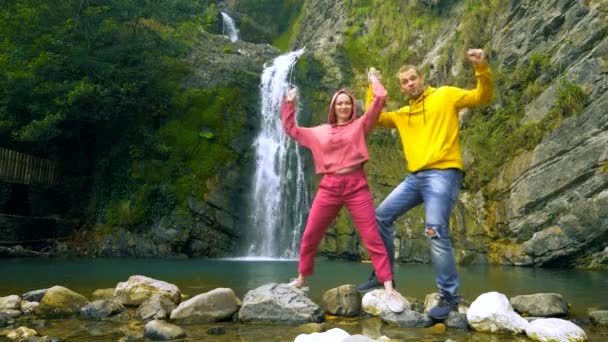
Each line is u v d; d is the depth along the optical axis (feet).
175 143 52.65
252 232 51.34
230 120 54.70
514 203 38.40
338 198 14.07
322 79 58.18
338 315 14.62
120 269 32.12
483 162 41.93
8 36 49.11
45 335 12.28
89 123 55.42
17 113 50.83
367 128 14.07
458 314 13.33
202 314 13.82
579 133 34.96
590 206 33.55
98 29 51.08
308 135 14.53
